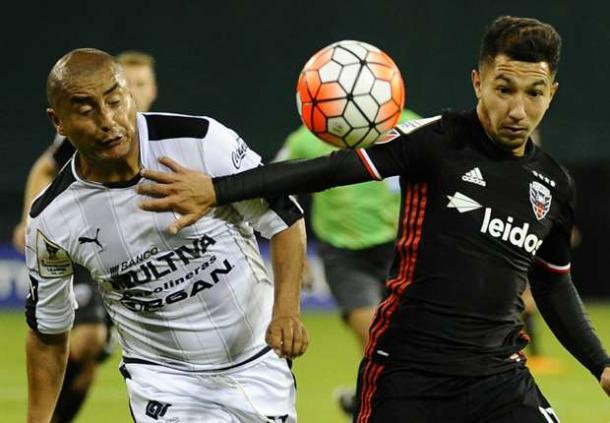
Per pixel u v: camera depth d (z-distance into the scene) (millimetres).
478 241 15703
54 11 56906
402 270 16031
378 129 15406
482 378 15688
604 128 57594
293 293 15594
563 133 57938
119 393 35562
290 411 16906
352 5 56812
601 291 61969
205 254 15625
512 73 15117
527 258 16031
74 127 14336
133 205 15188
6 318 56875
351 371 41125
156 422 16203
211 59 57250
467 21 56594
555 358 45406
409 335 15797
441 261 15695
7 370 41031
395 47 56875
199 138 15266
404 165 15688
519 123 15211
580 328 16812
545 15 57219
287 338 15359
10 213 58531
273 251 15867
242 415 16422
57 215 15445
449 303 15641
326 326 54438
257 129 57406
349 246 29656
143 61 28375
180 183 14758
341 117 15289
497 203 15781
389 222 29781
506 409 15656
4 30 56938
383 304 16188
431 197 15805
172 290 15742
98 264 15664
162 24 57188
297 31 57156
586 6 57281
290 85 57281
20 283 59688
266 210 15711
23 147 57219
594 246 61625
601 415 32812
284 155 31844
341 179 15430
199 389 16281
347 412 29688
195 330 16031
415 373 15734
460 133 15883
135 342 16484
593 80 57562
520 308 16219
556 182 16250
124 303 16078
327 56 15586
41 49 56906
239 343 16266
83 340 24984
